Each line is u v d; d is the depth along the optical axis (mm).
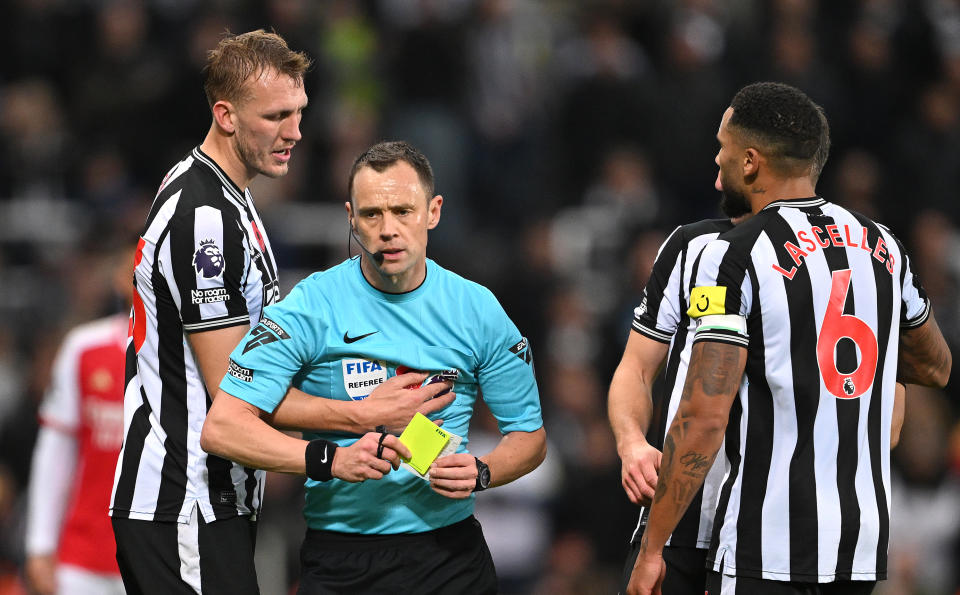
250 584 14312
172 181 14242
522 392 14188
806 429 12781
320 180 35812
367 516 13562
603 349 33500
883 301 13164
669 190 36906
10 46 39875
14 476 28750
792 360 12773
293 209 34281
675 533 14164
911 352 14117
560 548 29609
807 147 13227
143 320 14227
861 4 40125
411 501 13594
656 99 37031
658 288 14805
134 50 38094
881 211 38281
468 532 14062
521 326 34219
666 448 12852
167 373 14141
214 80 14188
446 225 37594
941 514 29125
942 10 42688
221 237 13906
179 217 13891
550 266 34969
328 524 13711
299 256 33812
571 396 31438
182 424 14102
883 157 39281
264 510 25391
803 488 12734
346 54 39969
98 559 19703
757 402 12914
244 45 14180
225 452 13203
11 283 34781
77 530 19812
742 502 12906
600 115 37406
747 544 12828
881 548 13023
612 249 36094
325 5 40781
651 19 39125
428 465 13031
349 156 36156
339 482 13523
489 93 40188
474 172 38812
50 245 35938
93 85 38062
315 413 13398
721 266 12930
